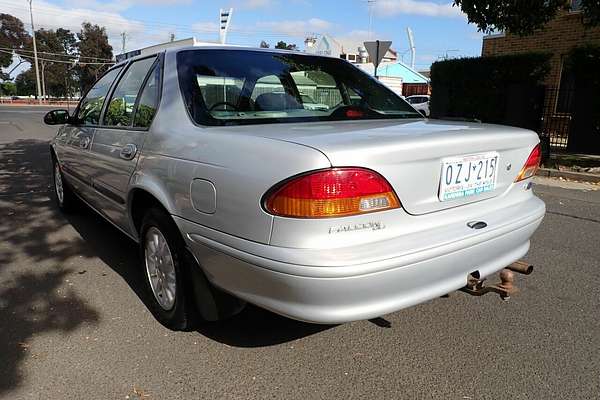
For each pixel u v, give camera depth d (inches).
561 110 487.2
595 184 339.0
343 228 83.7
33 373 103.3
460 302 138.5
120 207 140.3
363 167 84.6
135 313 129.7
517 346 115.7
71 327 122.3
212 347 113.6
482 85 496.7
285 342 116.3
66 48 3462.1
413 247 88.7
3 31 3206.2
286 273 82.9
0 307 132.7
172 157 108.3
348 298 84.4
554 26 553.9
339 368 106.3
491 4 372.2
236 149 93.0
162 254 120.4
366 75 151.4
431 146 93.4
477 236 98.3
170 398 96.0
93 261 166.9
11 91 3508.9
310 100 129.8
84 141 168.1
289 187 82.4
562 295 144.1
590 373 105.3
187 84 117.6
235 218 90.3
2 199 257.0
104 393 97.0
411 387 100.2
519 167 116.6
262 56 134.3
